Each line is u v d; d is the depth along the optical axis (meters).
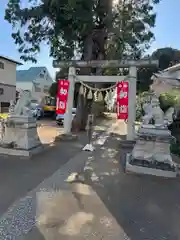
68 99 9.01
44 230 2.59
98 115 18.94
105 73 12.09
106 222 2.85
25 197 3.46
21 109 6.23
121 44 10.62
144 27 9.81
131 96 8.08
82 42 11.30
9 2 9.16
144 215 3.09
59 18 9.05
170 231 2.71
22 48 10.39
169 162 4.93
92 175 4.71
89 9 8.41
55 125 14.27
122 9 9.68
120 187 4.09
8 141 6.18
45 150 6.94
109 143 8.66
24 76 27.91
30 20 9.59
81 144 8.26
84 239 2.46
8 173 4.59
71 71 8.89
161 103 10.41
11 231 2.55
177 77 8.70
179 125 10.07
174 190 4.05
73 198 3.51
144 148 5.07
